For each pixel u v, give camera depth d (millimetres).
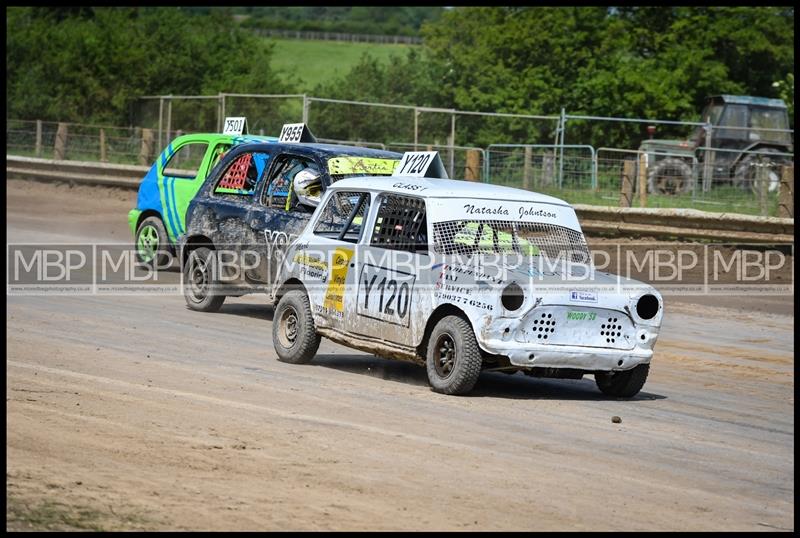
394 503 14930
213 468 16188
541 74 91188
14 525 13305
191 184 40688
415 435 18906
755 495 16469
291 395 21984
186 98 73688
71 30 106250
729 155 66625
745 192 56250
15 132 91312
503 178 61625
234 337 29750
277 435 18375
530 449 18406
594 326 22359
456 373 22250
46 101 98250
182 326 31109
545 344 21938
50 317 31359
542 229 24266
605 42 93500
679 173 59781
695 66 92875
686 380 26859
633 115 86750
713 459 18531
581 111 87750
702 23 98688
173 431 18297
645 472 17375
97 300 35781
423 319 22906
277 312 26516
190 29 110062
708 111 71938
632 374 23422
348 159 32000
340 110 73250
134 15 116938
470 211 23875
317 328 25578
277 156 32812
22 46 102438
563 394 23984
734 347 32188
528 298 21688
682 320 36969
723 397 24688
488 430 19656
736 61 100625
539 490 15969
